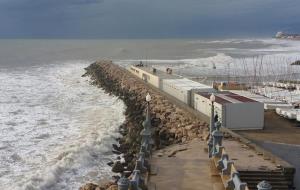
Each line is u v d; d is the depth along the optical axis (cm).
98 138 3791
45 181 2777
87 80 9250
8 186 2708
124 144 3619
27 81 9219
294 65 12350
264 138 3297
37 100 6512
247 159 2523
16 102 6319
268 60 14075
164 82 5806
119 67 9862
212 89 4703
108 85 7719
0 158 3366
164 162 2464
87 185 2436
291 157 2764
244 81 8162
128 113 5006
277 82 7250
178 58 16750
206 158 2556
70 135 4122
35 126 4600
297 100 5156
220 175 2122
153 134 3853
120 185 1482
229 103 3616
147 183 2020
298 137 3334
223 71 10975
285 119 4059
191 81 5675
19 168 3120
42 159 3334
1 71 11794
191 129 3628
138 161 2055
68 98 6669
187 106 4559
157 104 4772
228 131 3294
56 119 4975
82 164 3134
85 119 4928
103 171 3016
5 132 4309
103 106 5828
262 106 3609
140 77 7619
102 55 19588
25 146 3747
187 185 2022
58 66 13262
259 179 2245
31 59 16800
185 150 2802
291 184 2283
